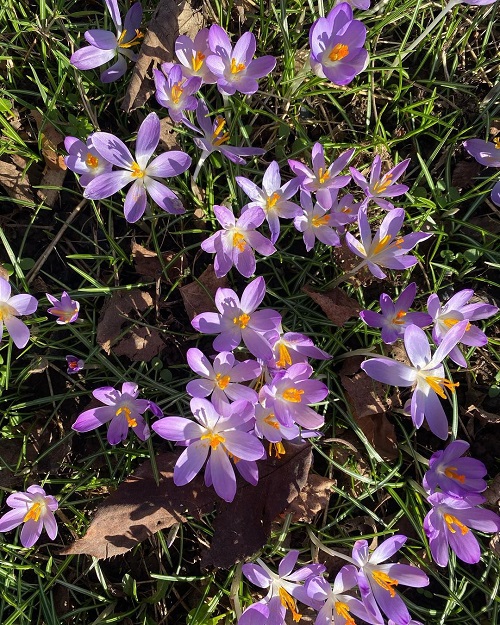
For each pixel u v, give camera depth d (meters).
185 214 0.37
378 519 0.36
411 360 0.31
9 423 0.36
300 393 0.30
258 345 0.30
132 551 0.35
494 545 0.37
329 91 0.38
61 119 0.38
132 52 0.36
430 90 0.42
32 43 0.39
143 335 0.36
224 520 0.33
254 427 0.30
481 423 0.39
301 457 0.33
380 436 0.37
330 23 0.32
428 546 0.36
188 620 0.34
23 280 0.35
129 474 0.34
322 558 0.36
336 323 0.36
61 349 0.36
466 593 0.37
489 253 0.39
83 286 0.37
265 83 0.40
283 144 0.39
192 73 0.35
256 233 0.32
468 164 0.41
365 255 0.34
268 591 0.32
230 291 0.30
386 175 0.35
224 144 0.37
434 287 0.39
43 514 0.32
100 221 0.36
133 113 0.39
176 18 0.37
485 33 0.43
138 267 0.37
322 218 0.34
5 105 0.36
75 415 0.36
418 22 0.43
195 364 0.30
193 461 0.29
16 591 0.35
